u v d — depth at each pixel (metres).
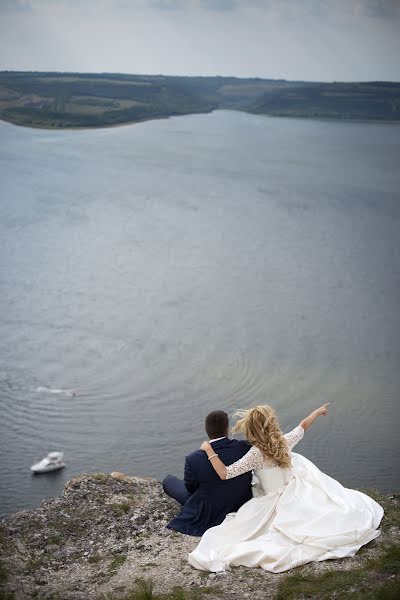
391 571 5.28
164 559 6.27
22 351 72.06
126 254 118.69
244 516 6.18
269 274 108.12
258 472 6.32
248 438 6.34
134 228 139.38
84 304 89.94
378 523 6.16
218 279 104.06
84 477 8.69
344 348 74.06
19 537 7.10
